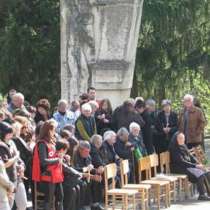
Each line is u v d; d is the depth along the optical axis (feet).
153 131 86.07
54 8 120.67
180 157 81.30
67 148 67.10
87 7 92.63
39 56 119.03
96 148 72.64
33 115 80.23
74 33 93.20
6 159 57.77
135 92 128.16
